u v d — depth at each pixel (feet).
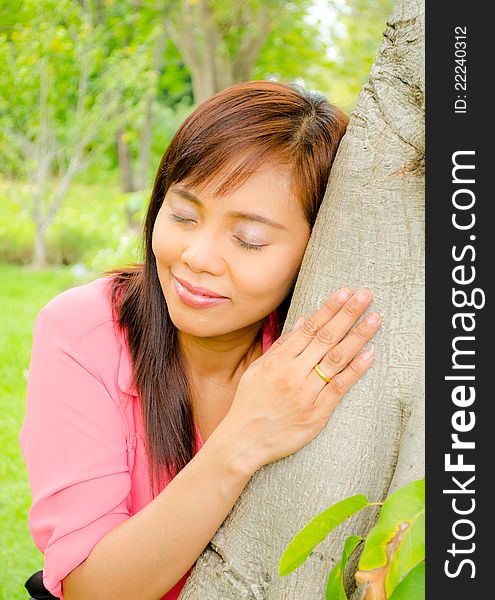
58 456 4.13
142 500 4.35
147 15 20.81
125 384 4.25
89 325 4.29
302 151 3.88
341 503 3.49
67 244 20.67
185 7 20.01
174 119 27.25
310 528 3.48
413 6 3.65
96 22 21.26
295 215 3.91
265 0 19.31
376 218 3.72
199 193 3.84
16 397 10.21
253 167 3.82
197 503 3.83
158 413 4.27
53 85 19.66
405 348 3.72
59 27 19.43
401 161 3.69
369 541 3.40
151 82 20.35
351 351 3.71
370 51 20.79
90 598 4.02
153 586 3.94
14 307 15.34
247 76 20.89
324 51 21.43
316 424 3.75
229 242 3.89
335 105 4.11
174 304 4.01
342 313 3.71
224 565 3.91
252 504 3.87
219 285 3.91
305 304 3.84
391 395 3.73
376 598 3.41
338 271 3.77
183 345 4.38
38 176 19.80
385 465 3.76
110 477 4.11
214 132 3.84
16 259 20.66
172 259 3.94
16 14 21.02
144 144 22.88
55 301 4.38
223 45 20.16
